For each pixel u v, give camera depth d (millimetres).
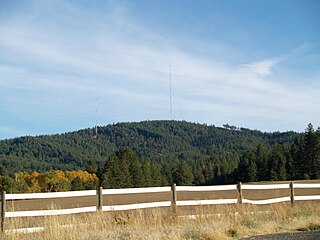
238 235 12398
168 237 11227
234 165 129125
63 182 87875
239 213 15383
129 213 14422
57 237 11062
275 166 97312
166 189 15828
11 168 152375
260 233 12922
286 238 11547
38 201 24031
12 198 12750
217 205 16438
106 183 89125
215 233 11852
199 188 16875
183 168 117938
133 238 10922
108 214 13977
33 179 86375
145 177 100812
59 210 13406
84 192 14195
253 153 112562
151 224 13328
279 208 16734
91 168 110188
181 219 14148
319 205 18094
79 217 13219
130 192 15023
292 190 19938
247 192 37375
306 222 14344
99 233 11570
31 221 12844
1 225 12250
